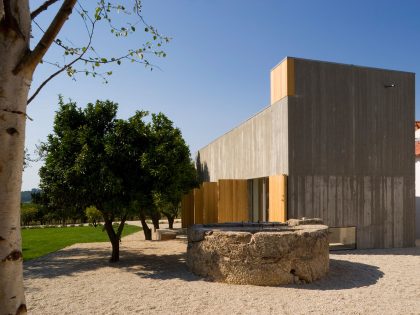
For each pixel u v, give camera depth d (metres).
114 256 9.92
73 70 3.75
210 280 7.53
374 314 5.52
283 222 10.84
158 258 10.39
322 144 12.05
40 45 2.11
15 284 1.99
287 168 11.66
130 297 6.41
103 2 3.91
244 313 5.54
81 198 9.39
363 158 12.52
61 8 2.16
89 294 6.62
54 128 9.69
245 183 14.41
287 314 5.49
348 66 12.55
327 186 12.01
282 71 12.16
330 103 12.23
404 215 12.91
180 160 13.65
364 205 12.42
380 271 8.48
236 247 7.30
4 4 2.03
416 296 6.49
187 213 16.86
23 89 2.07
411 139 13.20
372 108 12.75
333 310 5.67
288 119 11.71
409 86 13.29
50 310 5.73
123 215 10.24
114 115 10.09
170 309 5.74
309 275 7.39
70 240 15.02
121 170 9.53
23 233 18.33
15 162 2.01
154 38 4.24
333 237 12.12
